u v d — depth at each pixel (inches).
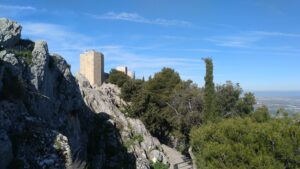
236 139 1107.3
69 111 1417.3
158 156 2130.9
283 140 968.9
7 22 1178.6
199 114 2313.0
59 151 823.7
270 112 1310.3
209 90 2058.3
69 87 1435.8
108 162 1683.1
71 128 1347.2
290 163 965.2
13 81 982.4
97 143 1716.3
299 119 1090.1
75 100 1472.7
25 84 1069.8
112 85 3230.8
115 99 2699.3
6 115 812.6
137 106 2571.4
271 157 961.5
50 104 1220.5
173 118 2475.4
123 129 2167.8
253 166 976.3
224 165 1052.5
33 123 871.1
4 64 986.7
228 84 2359.7
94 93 2335.1
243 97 2316.7
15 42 1196.5
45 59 1218.0
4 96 898.7
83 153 1320.1
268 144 1016.2
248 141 1051.3
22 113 901.2
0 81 877.8
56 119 1252.5
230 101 2311.8
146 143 2210.9
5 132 709.9
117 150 1803.6
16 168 715.4
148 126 2583.7
